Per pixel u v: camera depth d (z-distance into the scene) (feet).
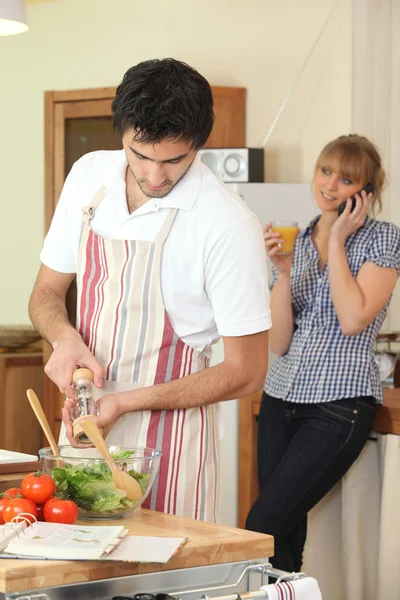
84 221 7.18
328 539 11.33
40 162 19.61
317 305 10.69
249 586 5.38
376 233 10.56
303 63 16.87
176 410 6.86
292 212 14.94
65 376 6.72
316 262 10.85
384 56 15.33
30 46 19.63
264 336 6.98
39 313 7.36
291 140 17.04
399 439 10.46
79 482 5.69
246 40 17.53
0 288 20.25
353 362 10.43
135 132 6.14
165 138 6.11
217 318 6.89
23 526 5.20
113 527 5.29
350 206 10.30
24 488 5.57
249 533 5.51
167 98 6.04
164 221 6.88
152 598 4.77
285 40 17.08
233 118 17.38
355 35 15.53
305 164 16.88
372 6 15.39
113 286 6.99
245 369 6.86
